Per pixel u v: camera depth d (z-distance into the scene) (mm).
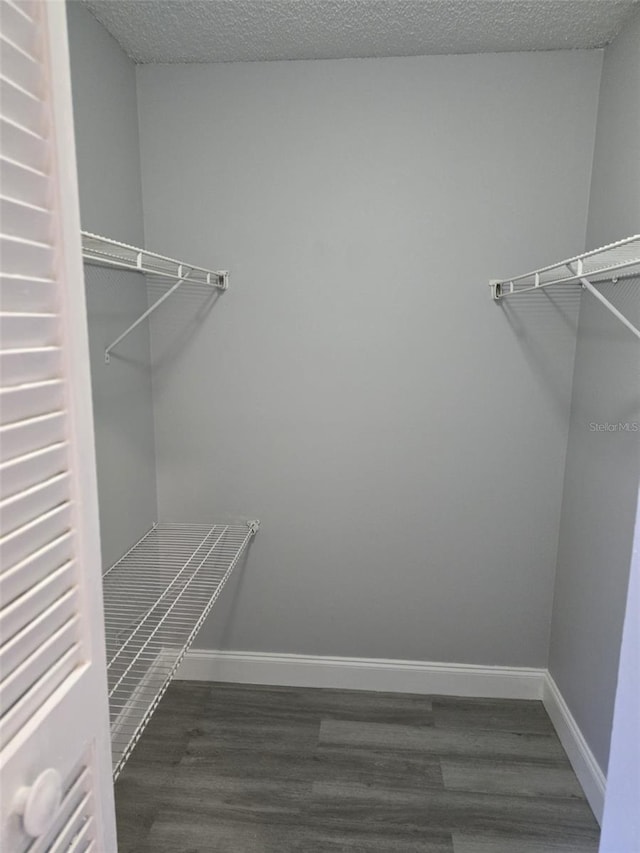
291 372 1997
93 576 702
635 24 1506
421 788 1690
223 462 2080
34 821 549
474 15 1538
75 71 1489
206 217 1923
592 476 1718
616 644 1514
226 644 2189
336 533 2090
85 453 678
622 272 1506
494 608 2090
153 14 1555
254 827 1556
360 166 1852
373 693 2148
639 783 812
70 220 631
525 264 1864
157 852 1481
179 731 1923
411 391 1971
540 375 1923
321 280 1930
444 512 2039
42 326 602
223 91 1842
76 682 662
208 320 1989
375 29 1617
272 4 1498
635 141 1487
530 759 1814
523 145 1797
